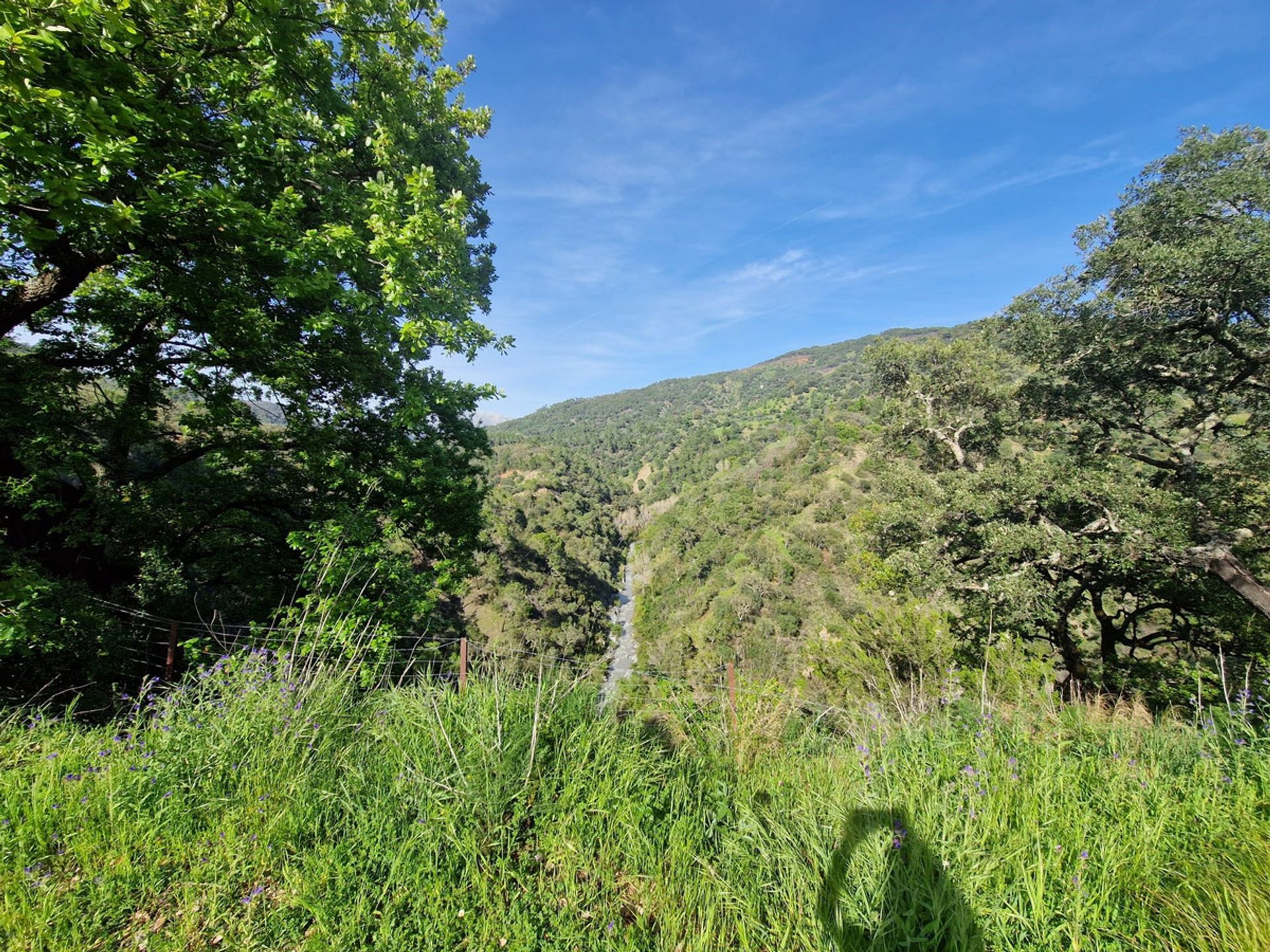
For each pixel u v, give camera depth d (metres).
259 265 6.76
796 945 1.91
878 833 2.26
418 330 7.02
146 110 4.56
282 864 2.32
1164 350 10.47
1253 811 2.48
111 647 6.07
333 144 7.48
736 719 3.52
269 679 3.50
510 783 2.66
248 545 9.86
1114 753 3.07
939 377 17.41
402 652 5.63
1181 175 10.40
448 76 9.95
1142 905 1.96
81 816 2.55
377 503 9.02
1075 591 12.16
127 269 6.47
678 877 2.24
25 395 6.59
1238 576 9.34
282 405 8.12
